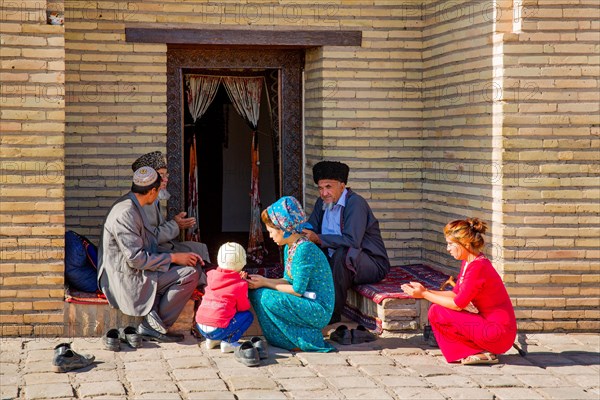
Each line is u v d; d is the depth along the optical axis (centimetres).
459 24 739
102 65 764
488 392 541
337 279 710
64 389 536
